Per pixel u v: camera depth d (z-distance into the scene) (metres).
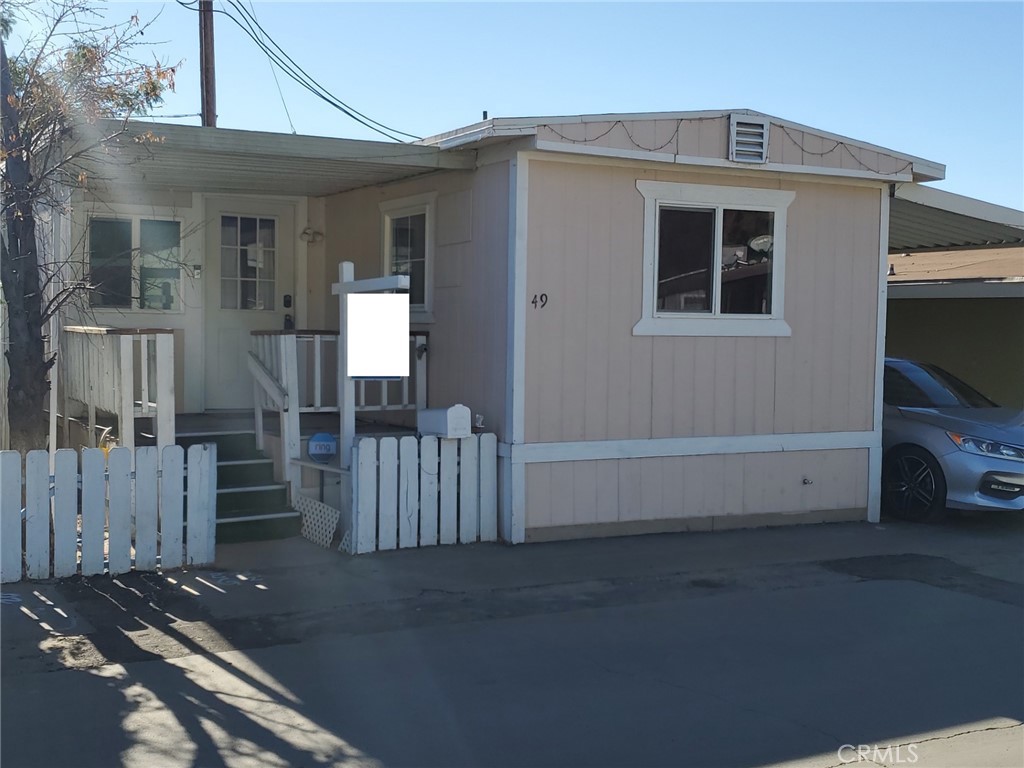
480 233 8.70
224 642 5.82
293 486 8.56
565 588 7.18
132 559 7.09
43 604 6.36
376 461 7.91
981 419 9.97
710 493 9.16
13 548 6.70
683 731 4.73
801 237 9.43
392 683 5.27
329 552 7.95
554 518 8.51
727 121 8.77
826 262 9.57
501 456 8.40
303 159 8.33
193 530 7.32
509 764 4.35
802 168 9.12
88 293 9.38
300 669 5.43
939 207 10.04
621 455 8.73
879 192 9.76
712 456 9.15
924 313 14.48
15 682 5.13
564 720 4.83
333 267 11.34
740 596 7.12
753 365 9.28
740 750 4.54
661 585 7.35
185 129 7.69
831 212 9.55
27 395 7.50
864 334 9.79
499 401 8.45
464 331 8.95
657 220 8.79
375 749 4.46
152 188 10.42
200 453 7.30
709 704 5.08
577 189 8.44
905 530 9.50
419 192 9.62
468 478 8.32
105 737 4.51
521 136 8.00
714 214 9.03
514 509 8.32
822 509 9.68
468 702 5.03
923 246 12.97
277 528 8.38
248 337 11.25
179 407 10.79
